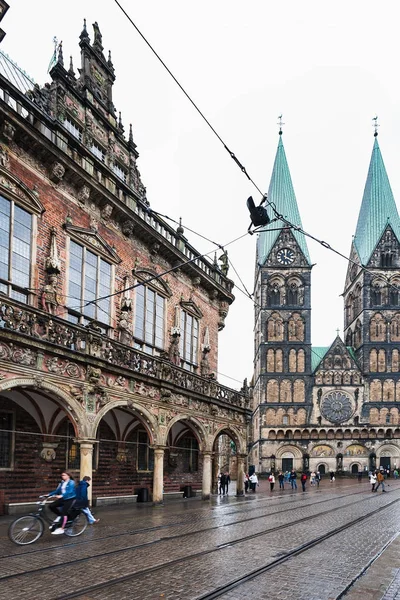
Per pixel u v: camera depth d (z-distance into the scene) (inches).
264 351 4033.0
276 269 4170.8
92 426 810.8
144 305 1152.8
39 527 579.8
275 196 4360.2
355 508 1122.7
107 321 1026.1
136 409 946.1
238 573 446.3
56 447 906.7
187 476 1370.6
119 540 595.5
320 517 914.7
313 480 2630.4
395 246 4163.4
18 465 836.0
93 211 1004.6
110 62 1263.5
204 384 1225.4
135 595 378.6
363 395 3917.3
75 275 941.2
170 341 1248.8
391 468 3791.8
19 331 682.8
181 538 623.8
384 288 4089.6
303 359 4005.9
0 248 785.6
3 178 794.8
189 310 1350.9
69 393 771.4
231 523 787.4
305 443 3868.1
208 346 1428.4
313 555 537.3
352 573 456.8
